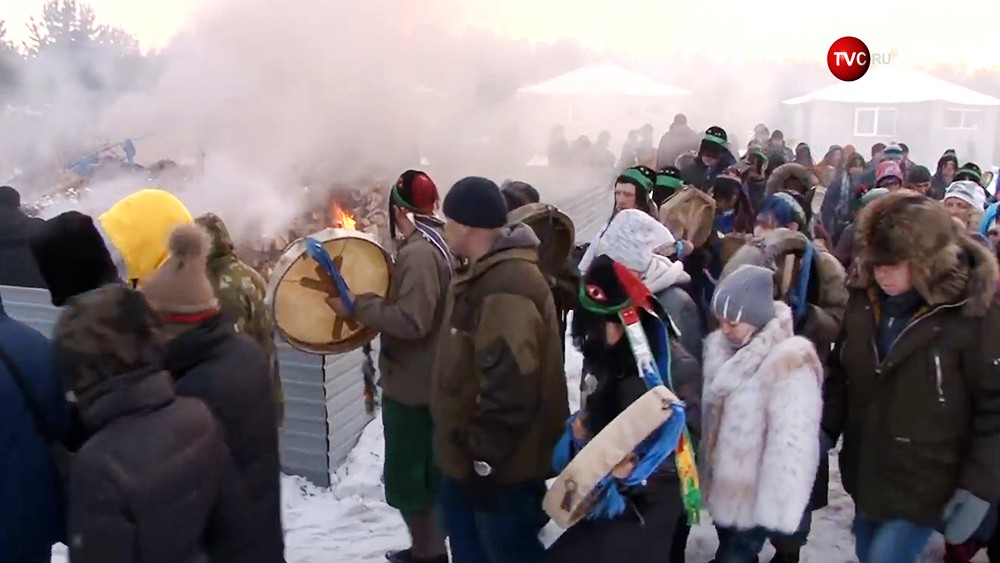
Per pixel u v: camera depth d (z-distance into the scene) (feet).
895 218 9.48
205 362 7.48
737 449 9.87
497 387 9.19
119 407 6.45
